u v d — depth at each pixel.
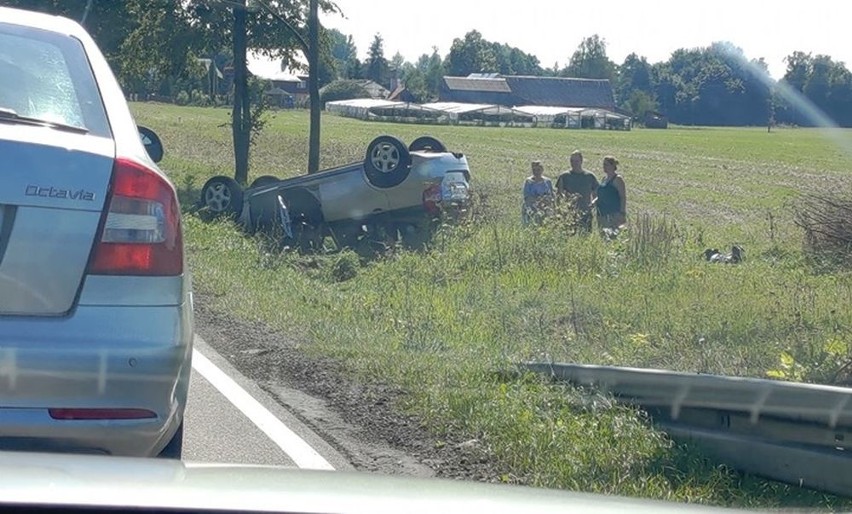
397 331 9.59
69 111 4.22
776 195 35.47
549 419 6.48
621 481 5.68
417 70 171.62
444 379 7.61
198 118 70.94
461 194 16.27
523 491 3.29
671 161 58.56
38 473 2.89
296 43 25.52
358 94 141.88
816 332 9.29
